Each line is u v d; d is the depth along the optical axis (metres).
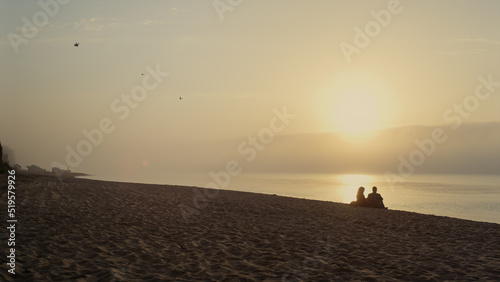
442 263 9.59
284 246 11.01
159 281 7.52
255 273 8.36
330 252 10.52
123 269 8.12
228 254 9.84
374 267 9.15
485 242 12.47
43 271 7.67
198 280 7.71
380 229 14.73
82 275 7.54
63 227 12.02
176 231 12.48
